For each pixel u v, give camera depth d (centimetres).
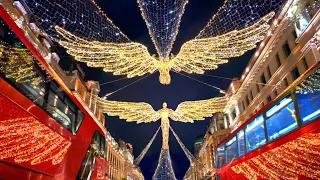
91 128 1101
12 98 578
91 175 1073
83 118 1032
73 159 898
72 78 2795
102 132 1286
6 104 560
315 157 704
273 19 2133
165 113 1842
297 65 1975
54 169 777
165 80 1093
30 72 665
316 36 1650
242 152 1188
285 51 2173
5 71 565
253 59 2770
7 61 576
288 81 2123
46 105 736
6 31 591
